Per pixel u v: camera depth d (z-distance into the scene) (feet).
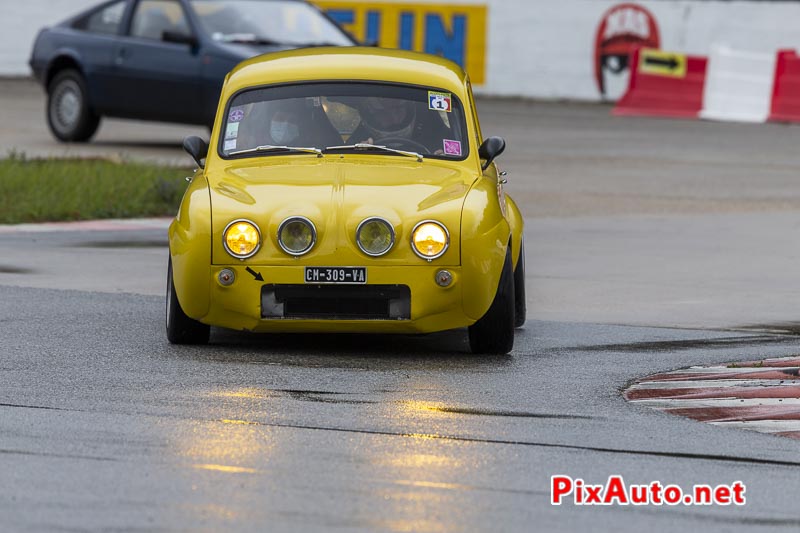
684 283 115.44
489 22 311.68
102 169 169.99
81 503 54.03
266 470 58.90
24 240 133.08
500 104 298.35
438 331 84.48
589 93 309.42
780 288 113.50
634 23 305.32
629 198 171.73
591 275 118.93
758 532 52.70
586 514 54.19
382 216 81.25
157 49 202.80
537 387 76.33
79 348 84.43
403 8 313.12
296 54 97.66
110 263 120.06
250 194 83.66
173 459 60.34
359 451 62.13
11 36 326.24
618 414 70.38
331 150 90.74
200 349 85.05
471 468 59.93
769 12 299.38
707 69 284.41
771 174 197.88
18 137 219.61
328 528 51.55
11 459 59.93
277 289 81.35
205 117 198.70
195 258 82.02
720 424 68.74
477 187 85.92
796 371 81.56
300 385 75.25
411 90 94.02
